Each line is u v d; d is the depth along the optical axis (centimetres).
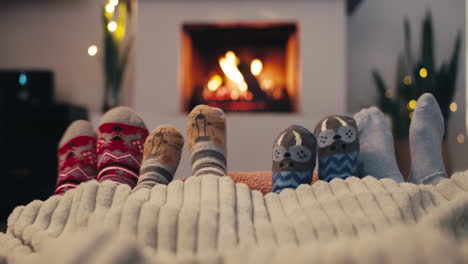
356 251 35
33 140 316
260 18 319
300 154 97
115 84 328
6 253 64
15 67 362
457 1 351
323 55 316
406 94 319
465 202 68
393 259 32
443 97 316
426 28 325
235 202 75
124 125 119
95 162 131
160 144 104
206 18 320
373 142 108
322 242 65
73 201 77
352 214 72
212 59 339
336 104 315
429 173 103
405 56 351
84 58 359
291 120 299
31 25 362
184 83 326
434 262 31
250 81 334
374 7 354
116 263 32
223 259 47
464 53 349
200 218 66
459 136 346
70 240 35
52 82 342
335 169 98
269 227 69
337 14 316
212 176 82
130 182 109
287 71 337
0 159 315
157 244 62
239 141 300
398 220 70
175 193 79
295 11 318
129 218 65
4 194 312
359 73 354
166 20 321
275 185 98
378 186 78
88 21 359
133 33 354
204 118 109
